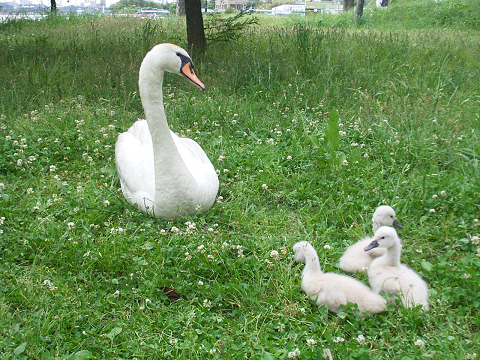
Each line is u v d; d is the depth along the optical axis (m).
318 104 2.46
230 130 2.23
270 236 1.50
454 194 1.65
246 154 1.98
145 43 3.57
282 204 1.72
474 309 1.23
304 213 1.65
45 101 2.46
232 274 1.34
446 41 3.84
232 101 2.45
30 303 1.22
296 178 1.82
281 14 10.45
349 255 1.40
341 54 3.12
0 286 1.27
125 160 1.69
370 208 1.63
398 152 1.94
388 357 1.10
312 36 3.65
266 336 1.15
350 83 2.67
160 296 1.27
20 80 2.68
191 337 1.14
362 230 1.53
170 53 1.42
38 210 1.56
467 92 2.56
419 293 1.23
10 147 2.00
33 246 1.42
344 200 1.66
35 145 2.01
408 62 3.06
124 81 2.69
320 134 2.06
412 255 1.42
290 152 1.98
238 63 2.94
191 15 3.36
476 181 1.69
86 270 1.32
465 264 1.35
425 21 6.53
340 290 1.23
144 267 1.34
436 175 1.75
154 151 1.46
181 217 1.55
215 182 1.66
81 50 3.47
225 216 1.60
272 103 2.50
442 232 1.50
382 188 1.72
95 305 1.23
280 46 3.42
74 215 1.56
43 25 5.90
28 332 1.13
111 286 1.31
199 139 2.13
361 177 1.81
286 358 1.09
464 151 1.90
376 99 2.54
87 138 2.10
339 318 1.21
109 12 8.55
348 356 1.09
